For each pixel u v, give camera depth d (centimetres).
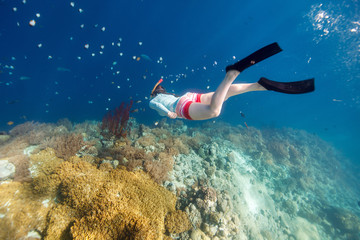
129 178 461
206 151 776
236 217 561
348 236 910
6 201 378
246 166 933
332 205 1128
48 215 371
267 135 1773
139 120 1562
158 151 689
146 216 401
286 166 1216
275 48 147
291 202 907
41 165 477
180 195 530
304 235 828
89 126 1027
